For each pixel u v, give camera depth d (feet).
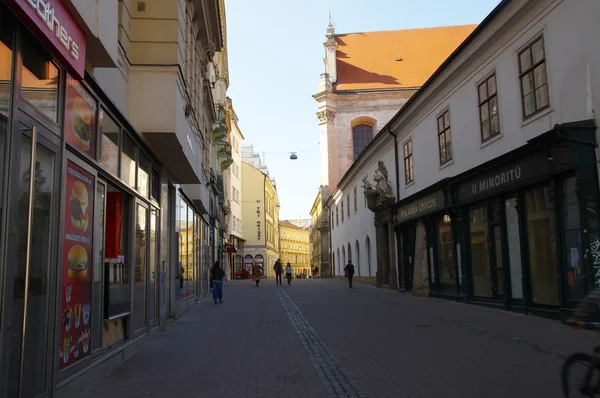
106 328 26.58
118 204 28.40
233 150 200.95
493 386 20.89
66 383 19.36
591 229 33.94
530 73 41.98
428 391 20.48
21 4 14.74
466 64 52.90
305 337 35.40
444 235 62.69
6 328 14.65
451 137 58.18
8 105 15.07
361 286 101.45
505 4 42.98
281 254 358.43
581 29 35.32
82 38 20.42
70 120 20.20
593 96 34.30
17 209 15.53
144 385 22.11
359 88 152.15
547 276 40.42
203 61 58.23
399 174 80.28
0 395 14.28
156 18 33.19
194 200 62.90
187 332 38.55
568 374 16.98
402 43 163.12
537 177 39.45
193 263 63.82
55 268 18.51
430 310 50.39
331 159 152.46
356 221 118.32
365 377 23.21
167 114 32.48
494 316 43.06
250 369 25.32
